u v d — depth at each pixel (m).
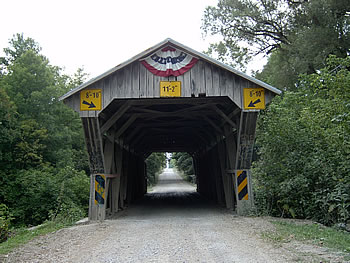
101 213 10.93
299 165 10.42
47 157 22.55
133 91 10.58
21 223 16.44
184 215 12.16
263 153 11.72
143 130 18.38
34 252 6.02
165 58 10.74
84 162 28.81
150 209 15.04
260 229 8.03
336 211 8.97
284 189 10.09
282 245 6.09
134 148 20.50
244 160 11.44
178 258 5.43
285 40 21.61
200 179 26.48
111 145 12.25
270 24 21.72
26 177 17.66
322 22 16.91
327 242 6.12
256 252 5.66
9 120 18.97
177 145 26.73
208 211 13.52
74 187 18.45
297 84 19.75
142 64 10.74
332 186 9.19
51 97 23.20
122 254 5.78
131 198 19.14
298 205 10.28
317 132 9.57
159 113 13.09
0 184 17.39
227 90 10.65
